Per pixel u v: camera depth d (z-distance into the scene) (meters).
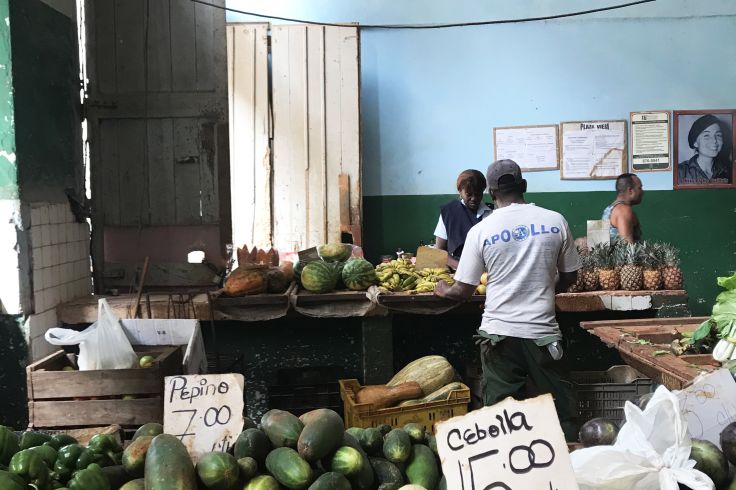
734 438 1.47
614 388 3.81
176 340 3.35
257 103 5.97
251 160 5.99
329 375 4.29
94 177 4.55
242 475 1.58
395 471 1.74
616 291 4.16
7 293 3.70
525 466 1.40
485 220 3.12
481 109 6.64
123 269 4.57
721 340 2.50
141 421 2.86
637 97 6.67
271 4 6.52
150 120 4.53
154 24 4.50
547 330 3.01
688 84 6.67
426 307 3.90
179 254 4.57
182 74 4.52
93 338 2.97
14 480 1.48
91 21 4.50
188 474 1.52
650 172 6.71
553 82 6.64
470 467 1.42
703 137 6.70
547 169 6.68
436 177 6.67
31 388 2.88
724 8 6.61
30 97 3.86
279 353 4.38
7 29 3.67
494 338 3.04
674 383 2.39
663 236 6.76
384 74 6.61
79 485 1.54
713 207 6.74
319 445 1.60
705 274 6.79
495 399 3.09
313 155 5.96
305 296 3.89
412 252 6.69
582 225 6.71
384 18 6.56
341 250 4.31
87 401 2.86
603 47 6.62
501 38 6.60
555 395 3.02
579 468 1.43
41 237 3.91
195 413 1.78
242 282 3.89
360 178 5.98
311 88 5.95
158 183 4.55
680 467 1.38
